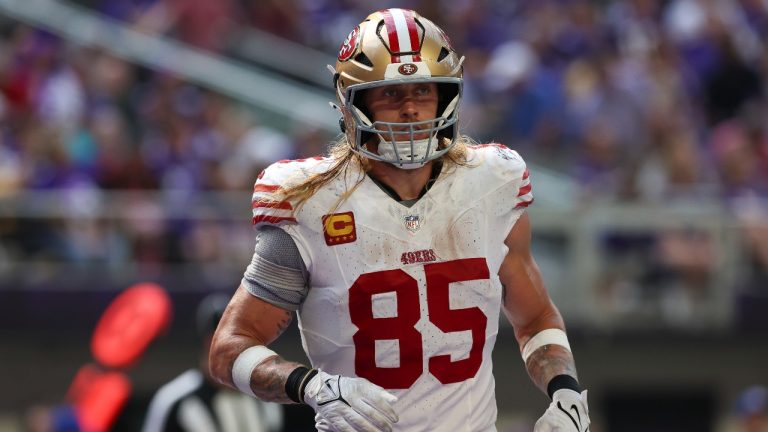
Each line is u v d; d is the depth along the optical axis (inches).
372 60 386.0
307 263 392.5
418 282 390.9
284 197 390.9
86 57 1460.4
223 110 1408.7
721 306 1189.1
